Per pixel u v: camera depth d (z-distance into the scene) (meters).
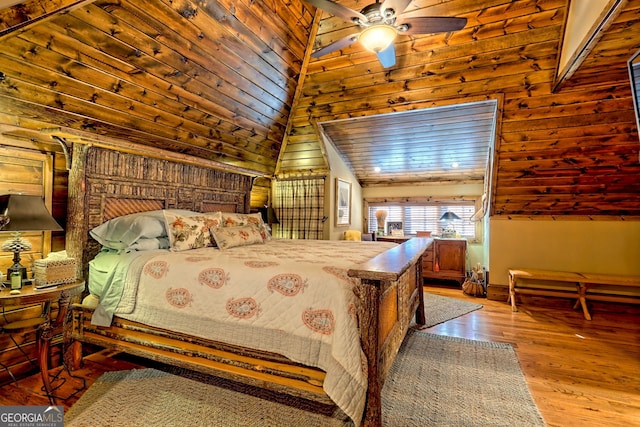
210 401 2.04
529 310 4.11
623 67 2.75
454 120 4.18
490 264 4.68
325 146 4.77
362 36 2.39
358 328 1.67
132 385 2.22
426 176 5.98
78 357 2.46
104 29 2.12
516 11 2.83
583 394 2.14
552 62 3.09
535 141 3.71
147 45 2.38
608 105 3.21
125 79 2.48
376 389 1.63
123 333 2.30
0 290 1.99
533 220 4.52
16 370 2.29
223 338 1.97
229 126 3.71
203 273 2.09
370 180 6.39
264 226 3.91
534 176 4.06
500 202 4.54
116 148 2.79
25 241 2.23
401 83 3.69
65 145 2.48
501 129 3.73
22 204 2.03
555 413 1.93
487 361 2.61
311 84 3.98
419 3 2.95
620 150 3.51
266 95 3.75
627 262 4.16
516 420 1.86
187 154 3.58
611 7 1.93
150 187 3.20
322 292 1.76
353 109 4.11
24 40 1.89
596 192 4.03
